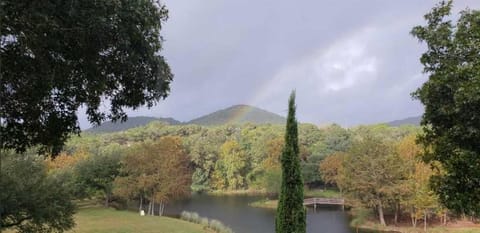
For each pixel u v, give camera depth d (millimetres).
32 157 19516
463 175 9180
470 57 9000
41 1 5535
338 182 55562
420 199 37906
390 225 41844
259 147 84562
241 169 85688
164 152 45438
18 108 6836
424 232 37781
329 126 107062
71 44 6309
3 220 17031
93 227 32469
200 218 39906
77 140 87875
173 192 43969
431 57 9539
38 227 18391
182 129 118938
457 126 8562
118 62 6914
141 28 6781
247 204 61281
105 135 118750
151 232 30625
